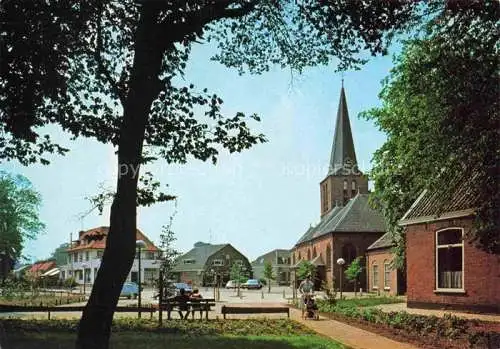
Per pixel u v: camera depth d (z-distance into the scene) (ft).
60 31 43.91
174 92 50.44
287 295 190.29
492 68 49.06
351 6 41.22
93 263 246.27
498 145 48.62
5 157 54.60
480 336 47.37
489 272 73.05
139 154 36.96
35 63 45.83
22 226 159.53
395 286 167.32
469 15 48.34
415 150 57.36
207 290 256.32
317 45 47.88
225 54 52.21
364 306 97.55
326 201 299.17
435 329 55.11
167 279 66.49
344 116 291.99
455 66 50.14
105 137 53.93
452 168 54.03
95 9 44.52
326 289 104.12
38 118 52.31
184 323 63.41
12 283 138.62
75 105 53.47
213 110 49.67
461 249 78.13
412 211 86.94
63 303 117.39
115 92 48.03
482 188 50.62
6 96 48.80
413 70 54.75
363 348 44.60
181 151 52.70
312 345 44.57
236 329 57.72
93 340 34.55
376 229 228.02
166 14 39.40
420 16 47.78
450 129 50.80
